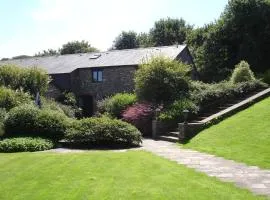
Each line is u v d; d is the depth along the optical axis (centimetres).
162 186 1002
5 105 2545
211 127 1959
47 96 3853
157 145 1886
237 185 1014
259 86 2539
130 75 3644
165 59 2712
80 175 1159
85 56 4278
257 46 3969
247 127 1777
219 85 2606
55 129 2014
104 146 1905
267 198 893
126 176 1124
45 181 1098
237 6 4131
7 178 1152
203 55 4378
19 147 1786
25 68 3403
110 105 2944
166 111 2331
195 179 1082
